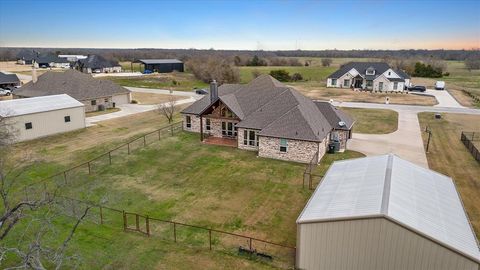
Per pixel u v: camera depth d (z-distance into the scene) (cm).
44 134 3703
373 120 4503
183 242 1734
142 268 1521
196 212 2047
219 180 2514
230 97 3578
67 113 3897
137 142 3447
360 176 1845
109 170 2698
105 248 1672
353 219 1384
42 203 1459
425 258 1313
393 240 1345
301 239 1494
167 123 4319
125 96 5825
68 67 12281
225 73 9094
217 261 1580
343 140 3228
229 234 1794
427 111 5128
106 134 3812
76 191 2308
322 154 2986
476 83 8812
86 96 5094
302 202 2170
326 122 3250
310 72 11206
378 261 1388
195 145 3338
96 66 11019
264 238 1777
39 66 12081
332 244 1446
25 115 3497
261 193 2302
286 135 2869
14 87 6769
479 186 2398
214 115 3506
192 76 10050
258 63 13650
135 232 1822
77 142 3494
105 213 2025
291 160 2903
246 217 1991
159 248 1678
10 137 3020
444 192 1748
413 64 11388
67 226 1864
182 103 5894
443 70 11956
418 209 1473
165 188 2378
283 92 3381
